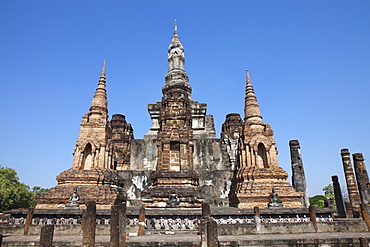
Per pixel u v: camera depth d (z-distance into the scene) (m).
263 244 16.36
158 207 28.28
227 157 41.66
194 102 47.59
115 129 47.03
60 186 27.72
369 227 22.84
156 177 30.59
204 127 47.16
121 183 31.22
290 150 39.00
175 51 44.06
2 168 66.88
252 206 26.91
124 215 15.45
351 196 35.88
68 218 23.47
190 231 22.61
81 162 29.56
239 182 29.67
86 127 30.81
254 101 33.00
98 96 32.31
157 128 46.50
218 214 23.33
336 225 23.02
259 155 30.84
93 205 14.18
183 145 32.38
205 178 37.66
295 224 22.55
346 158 37.38
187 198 28.58
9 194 60.47
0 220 24.80
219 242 16.27
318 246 16.41
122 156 42.50
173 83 41.81
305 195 36.44
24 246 16.78
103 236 20.73
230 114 49.50
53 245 16.39
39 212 23.36
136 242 16.06
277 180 28.80
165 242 16.14
